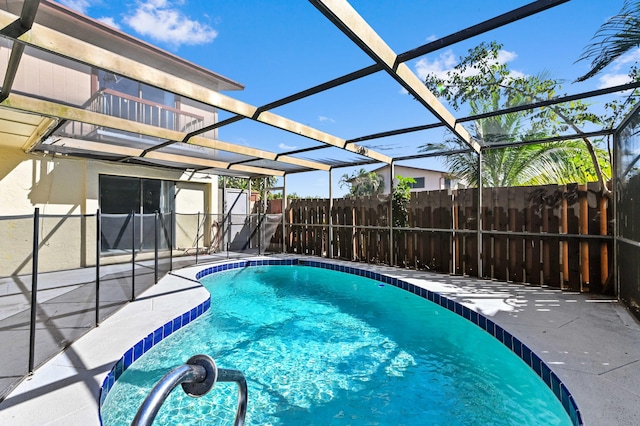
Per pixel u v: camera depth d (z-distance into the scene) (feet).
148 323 13.08
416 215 24.99
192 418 9.14
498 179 27.40
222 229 35.06
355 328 15.97
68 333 11.73
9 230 21.44
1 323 12.82
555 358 9.66
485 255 21.21
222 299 20.57
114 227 27.17
